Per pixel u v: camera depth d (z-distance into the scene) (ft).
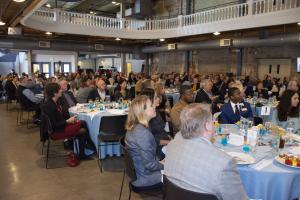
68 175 11.61
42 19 30.09
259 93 24.31
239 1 35.70
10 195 9.77
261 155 6.91
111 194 9.92
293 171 5.97
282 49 33.04
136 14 51.44
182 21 36.37
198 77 32.55
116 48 46.50
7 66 61.21
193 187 4.51
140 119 7.47
